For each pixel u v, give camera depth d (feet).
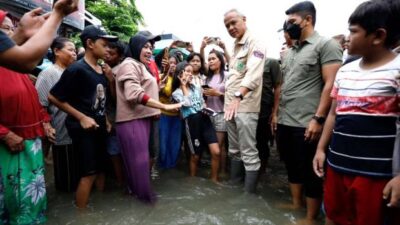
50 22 4.33
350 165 5.22
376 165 4.91
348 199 5.42
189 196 9.96
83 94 8.64
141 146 9.20
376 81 4.83
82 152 8.61
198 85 13.32
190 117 12.15
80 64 8.60
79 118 8.34
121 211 8.61
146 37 9.63
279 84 11.34
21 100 7.12
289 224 7.92
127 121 9.16
